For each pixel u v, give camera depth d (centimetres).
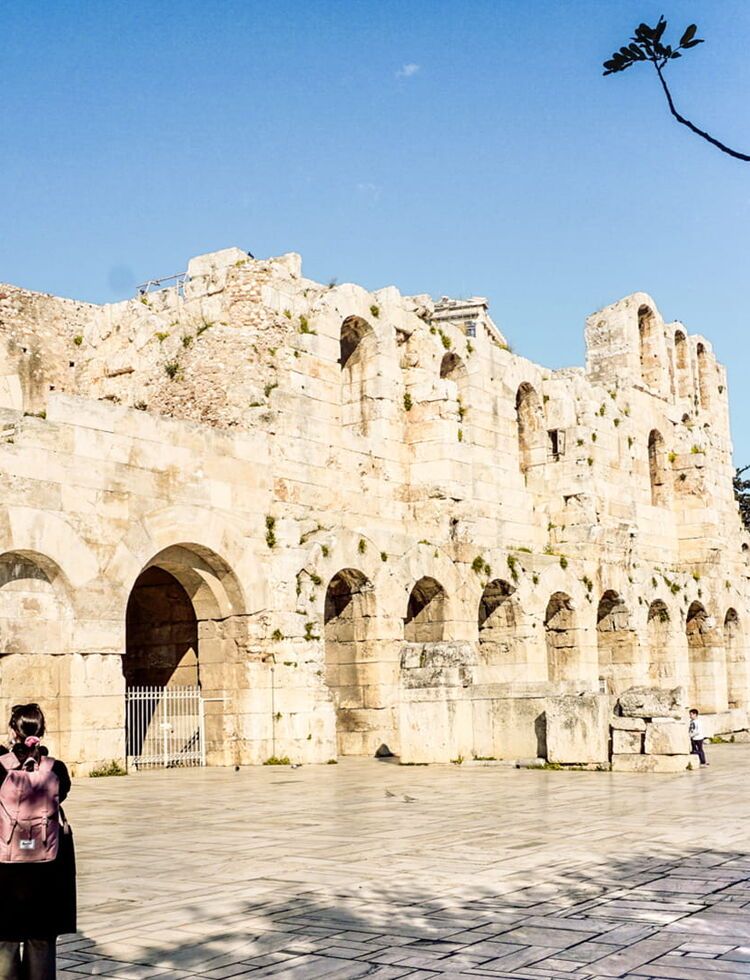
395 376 4053
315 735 3328
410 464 4069
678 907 1162
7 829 831
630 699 2903
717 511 5691
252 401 3503
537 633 4291
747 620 5897
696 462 5591
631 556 4984
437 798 2230
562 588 4475
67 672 2766
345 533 3575
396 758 3441
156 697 3184
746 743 4541
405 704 3133
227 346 3584
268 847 1599
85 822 1916
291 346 3644
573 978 916
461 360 4325
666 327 5841
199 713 3300
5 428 2697
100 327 3972
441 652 3134
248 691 3288
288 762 3281
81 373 3975
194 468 3203
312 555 3447
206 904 1213
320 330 3738
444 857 1491
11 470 2686
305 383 3656
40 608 2758
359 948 1023
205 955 1009
